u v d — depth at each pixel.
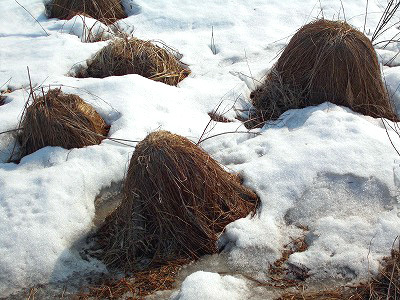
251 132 3.30
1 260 2.72
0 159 3.25
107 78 3.61
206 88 3.62
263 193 2.94
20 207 2.89
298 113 3.39
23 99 3.53
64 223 2.86
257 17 4.36
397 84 3.58
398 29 4.21
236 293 2.59
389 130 3.26
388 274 2.64
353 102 3.40
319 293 2.61
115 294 2.65
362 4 4.48
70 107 3.26
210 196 2.82
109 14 4.44
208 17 4.38
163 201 2.76
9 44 4.12
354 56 3.35
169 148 2.79
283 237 2.81
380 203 2.92
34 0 4.66
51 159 3.14
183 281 2.61
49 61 3.83
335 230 2.79
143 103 3.45
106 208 3.02
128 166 3.06
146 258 2.79
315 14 4.38
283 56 3.55
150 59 3.76
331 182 2.97
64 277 2.71
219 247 2.79
